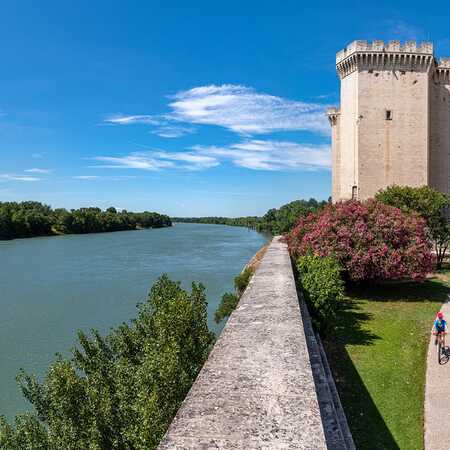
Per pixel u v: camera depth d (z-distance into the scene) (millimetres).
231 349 6797
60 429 9055
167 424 7508
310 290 15977
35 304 33469
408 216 26547
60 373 9578
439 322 15031
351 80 42844
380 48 41094
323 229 24391
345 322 19516
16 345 24047
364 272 23578
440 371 13531
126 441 8727
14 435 9648
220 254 67938
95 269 51375
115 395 9445
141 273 47969
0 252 72125
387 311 21516
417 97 41750
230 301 27812
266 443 4059
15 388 18688
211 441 4094
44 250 75625
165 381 8203
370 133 41812
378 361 14656
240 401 4926
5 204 125562
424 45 41250
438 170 44625
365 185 41781
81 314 30484
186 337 9961
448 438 9758
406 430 10227
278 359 6305
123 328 11891
